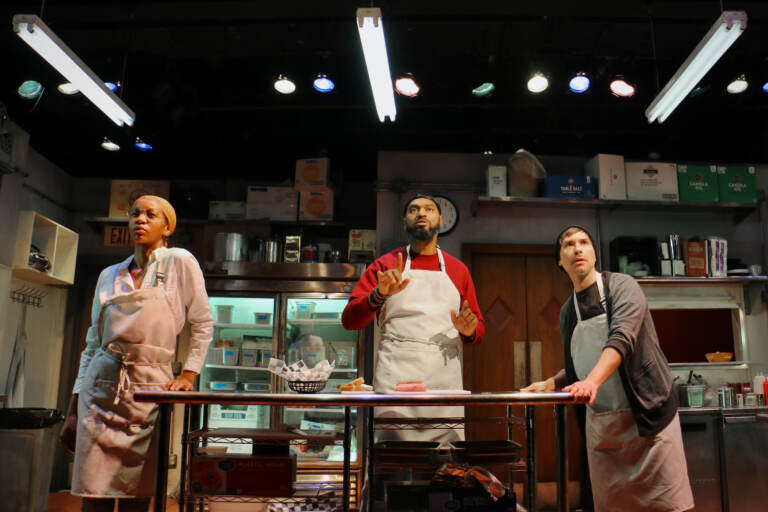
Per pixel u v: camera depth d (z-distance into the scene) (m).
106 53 4.61
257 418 4.93
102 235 5.66
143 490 2.07
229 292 4.86
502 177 4.89
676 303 4.95
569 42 4.49
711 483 3.87
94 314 2.25
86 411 2.07
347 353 4.95
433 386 2.29
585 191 4.83
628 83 4.45
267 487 2.04
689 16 4.16
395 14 4.23
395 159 5.15
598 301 2.20
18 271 4.45
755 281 4.81
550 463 4.70
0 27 4.25
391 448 1.95
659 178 4.91
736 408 3.96
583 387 1.77
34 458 3.58
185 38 4.54
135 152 5.61
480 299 4.95
